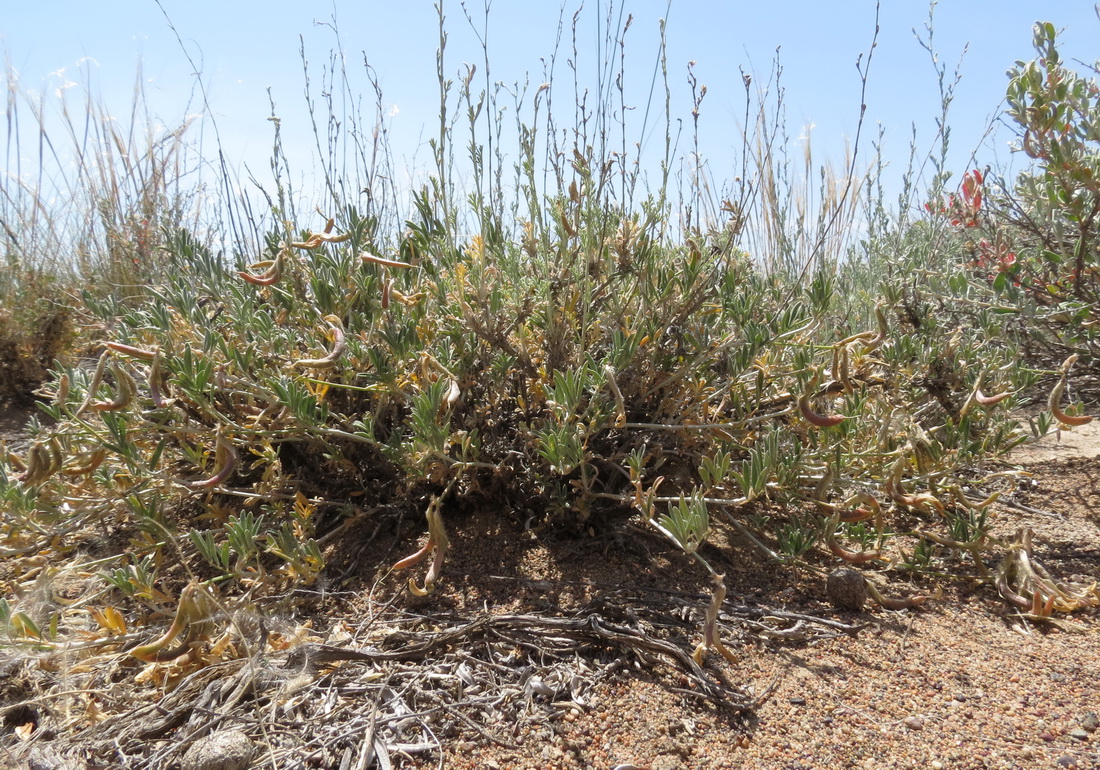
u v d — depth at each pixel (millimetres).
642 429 2572
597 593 2217
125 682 1828
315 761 1551
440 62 2467
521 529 2574
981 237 3934
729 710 1751
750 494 2150
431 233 2846
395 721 1669
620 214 2676
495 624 1989
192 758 1499
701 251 2752
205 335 2438
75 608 2131
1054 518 2932
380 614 2119
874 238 4750
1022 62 2922
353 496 2588
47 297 4426
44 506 2268
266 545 2281
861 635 2100
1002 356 3176
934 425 3160
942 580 2445
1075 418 2340
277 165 3340
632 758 1598
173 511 2621
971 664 1973
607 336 2697
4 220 4762
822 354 2963
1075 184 2943
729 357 2562
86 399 2084
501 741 1635
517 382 2662
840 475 2486
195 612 1785
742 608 2176
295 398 2211
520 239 2955
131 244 4883
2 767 1532
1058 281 3336
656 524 2090
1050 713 1763
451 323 2672
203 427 2461
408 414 2650
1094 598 2275
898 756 1618
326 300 2652
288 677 1781
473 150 2477
